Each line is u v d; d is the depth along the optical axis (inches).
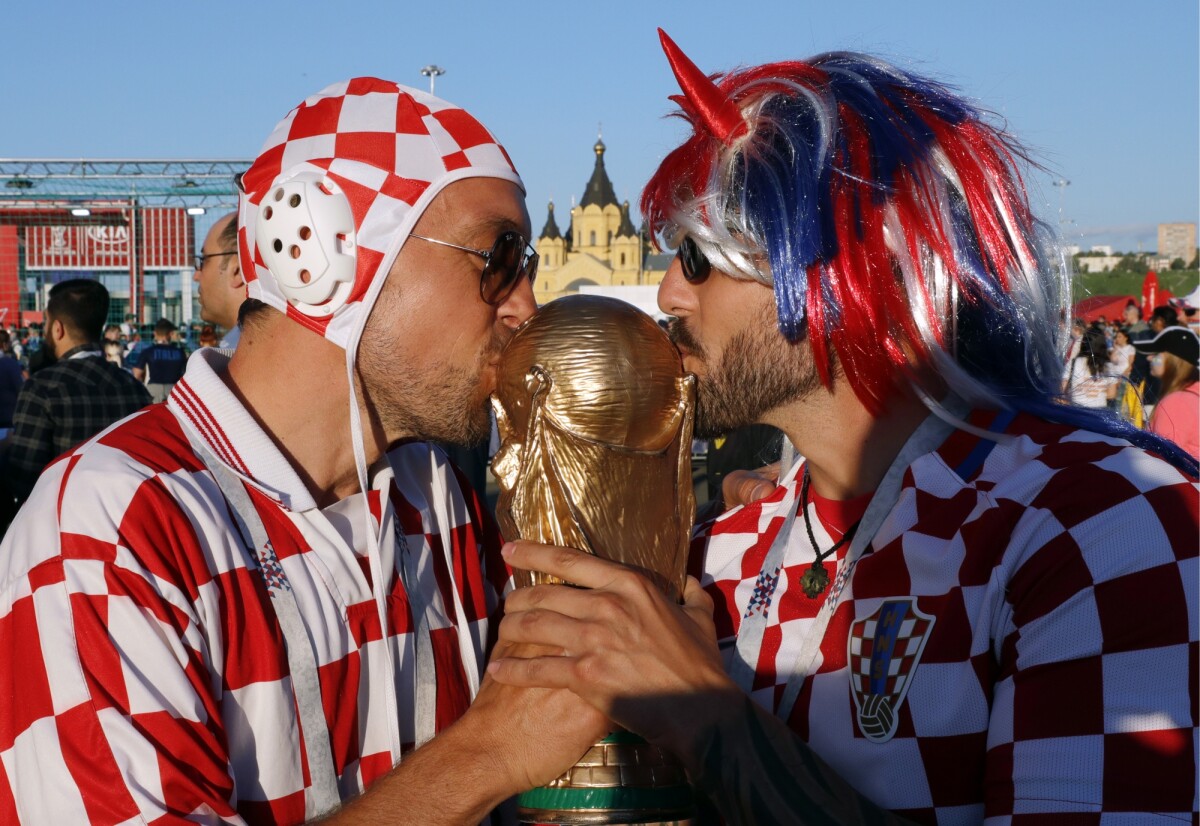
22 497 184.7
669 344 53.0
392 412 58.2
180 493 51.9
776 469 69.8
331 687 54.4
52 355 215.5
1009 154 54.1
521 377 51.9
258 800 51.4
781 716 52.6
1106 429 51.3
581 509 50.4
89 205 642.8
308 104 57.4
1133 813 42.3
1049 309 54.2
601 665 46.9
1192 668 43.0
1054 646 45.1
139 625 47.8
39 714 47.2
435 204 55.6
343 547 56.8
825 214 50.1
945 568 49.5
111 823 45.8
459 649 63.2
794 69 53.6
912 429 54.4
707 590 59.6
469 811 48.5
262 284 56.8
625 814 49.9
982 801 48.5
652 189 55.2
